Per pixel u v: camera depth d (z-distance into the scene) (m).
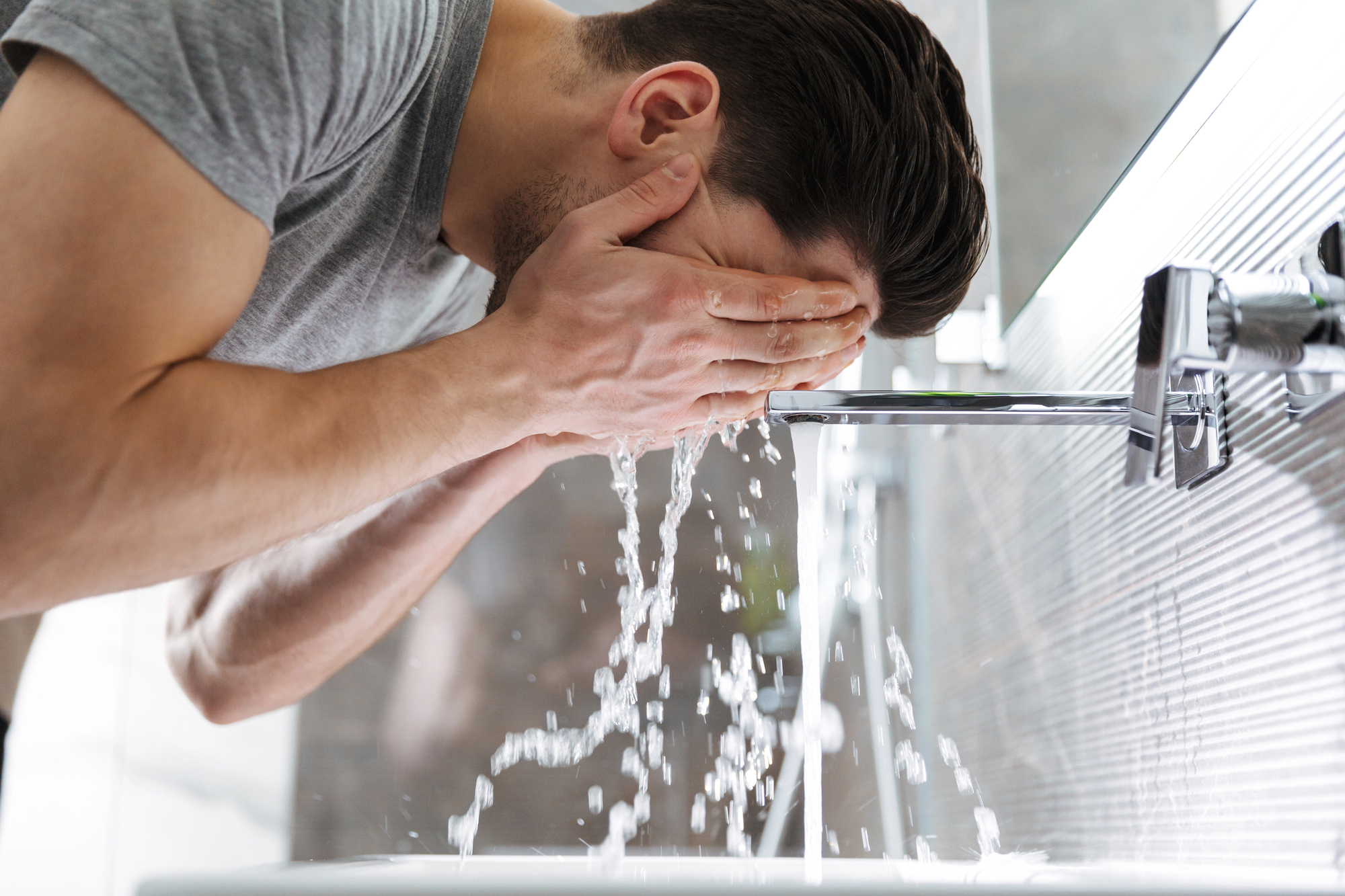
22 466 0.49
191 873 0.33
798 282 0.67
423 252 0.82
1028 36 1.03
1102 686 0.75
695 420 0.73
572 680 1.95
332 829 1.89
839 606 1.49
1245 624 0.55
